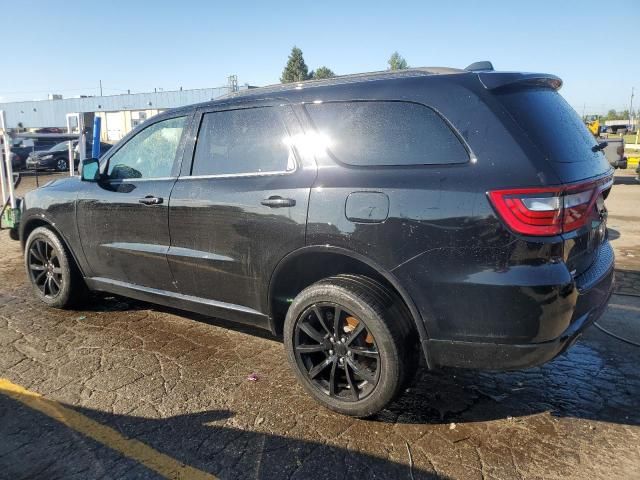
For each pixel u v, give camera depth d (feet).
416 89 9.32
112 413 10.14
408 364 9.34
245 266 11.06
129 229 13.26
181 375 11.73
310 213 9.83
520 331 8.27
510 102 8.92
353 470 8.50
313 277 11.01
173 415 10.08
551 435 9.43
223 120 11.83
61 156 77.77
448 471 8.46
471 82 8.99
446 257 8.55
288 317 10.39
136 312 15.80
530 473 8.38
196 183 11.91
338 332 9.85
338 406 9.97
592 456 8.80
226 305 11.85
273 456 8.86
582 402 10.58
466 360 8.84
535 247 8.06
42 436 9.39
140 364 12.26
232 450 9.01
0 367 12.06
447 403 10.59
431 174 8.77
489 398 10.78
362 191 9.29
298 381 10.95
